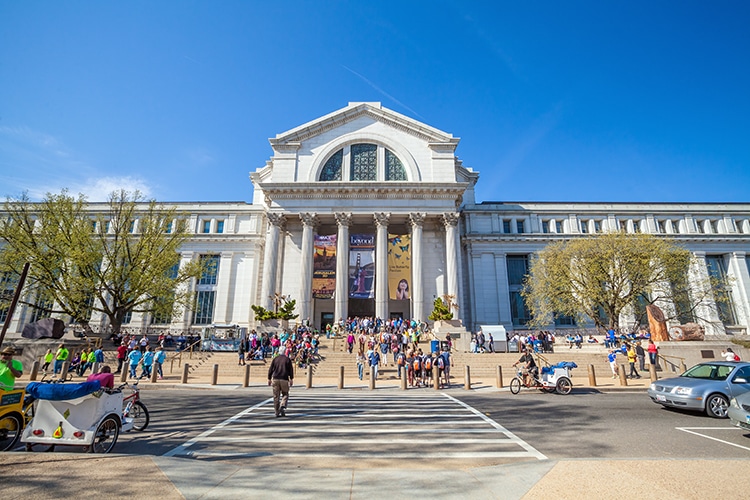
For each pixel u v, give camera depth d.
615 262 35.84
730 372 12.31
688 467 6.49
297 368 24.75
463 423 10.98
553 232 49.31
